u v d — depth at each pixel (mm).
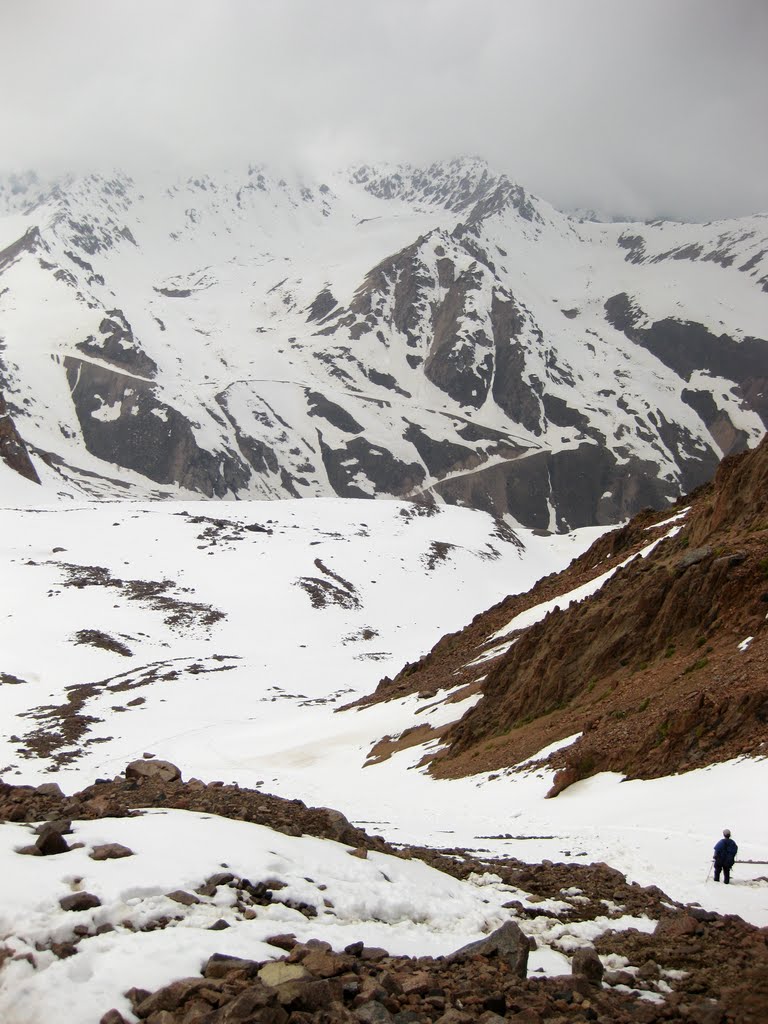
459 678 69250
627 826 27969
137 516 186375
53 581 143750
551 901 16781
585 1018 10969
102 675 106938
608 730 38594
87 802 17250
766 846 23344
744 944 14680
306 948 11477
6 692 97188
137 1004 9875
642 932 15297
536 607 77625
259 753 66875
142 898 11984
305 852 14867
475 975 11836
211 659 117562
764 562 43781
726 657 38969
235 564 162500
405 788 46406
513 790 38375
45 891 11719
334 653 128125
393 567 172875
